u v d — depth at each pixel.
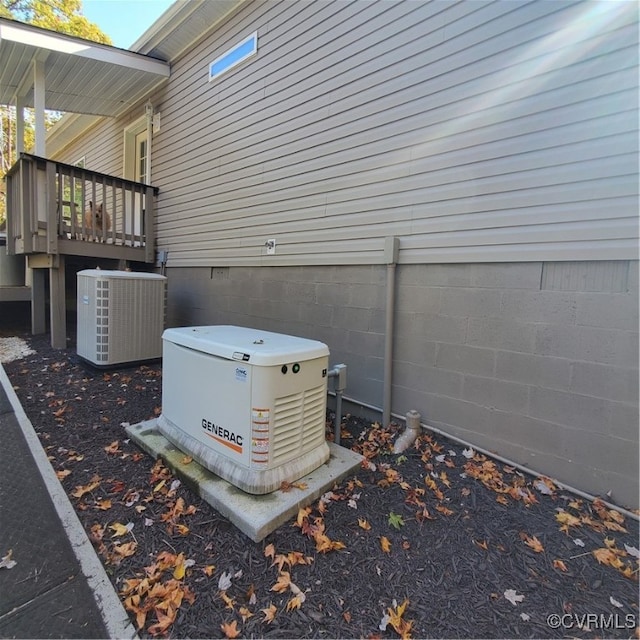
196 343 2.44
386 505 2.20
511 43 2.51
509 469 2.55
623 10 2.12
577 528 2.02
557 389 2.40
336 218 3.61
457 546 1.90
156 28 5.45
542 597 1.62
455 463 2.63
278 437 2.18
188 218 5.72
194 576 1.70
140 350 4.84
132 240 6.17
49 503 2.17
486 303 2.68
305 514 2.07
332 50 3.58
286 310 4.16
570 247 2.32
